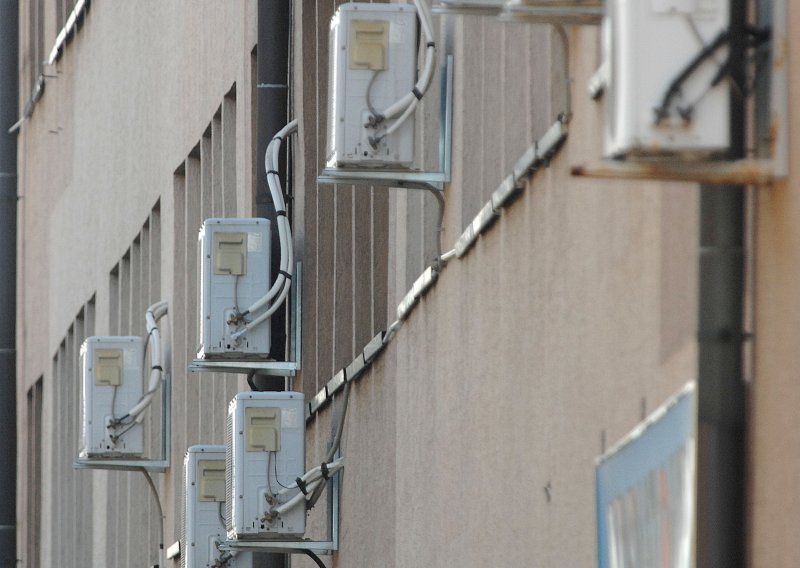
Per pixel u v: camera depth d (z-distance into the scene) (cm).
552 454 1859
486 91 2247
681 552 1387
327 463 2997
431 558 2425
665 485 1429
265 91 3428
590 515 1720
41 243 7038
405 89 2478
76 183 6275
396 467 2647
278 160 3428
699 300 1384
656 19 1352
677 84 1350
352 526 2967
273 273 3406
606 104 1386
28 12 7256
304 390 3316
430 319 2448
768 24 1353
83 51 6141
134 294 5244
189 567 3672
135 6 5225
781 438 1314
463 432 2259
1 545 6325
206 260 3350
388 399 2727
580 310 1766
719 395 1371
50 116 6825
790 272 1311
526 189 1969
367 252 3066
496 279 2105
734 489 1366
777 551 1314
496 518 2091
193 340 4488
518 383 2002
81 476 6203
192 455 3700
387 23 2484
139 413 4341
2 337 6462
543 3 1648
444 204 2417
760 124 1356
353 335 3062
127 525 5284
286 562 3566
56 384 6688
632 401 1599
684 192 1473
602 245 1697
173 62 4669
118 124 5500
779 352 1323
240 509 3003
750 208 1376
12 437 6381
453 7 1942
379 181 2448
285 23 3434
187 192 4494
